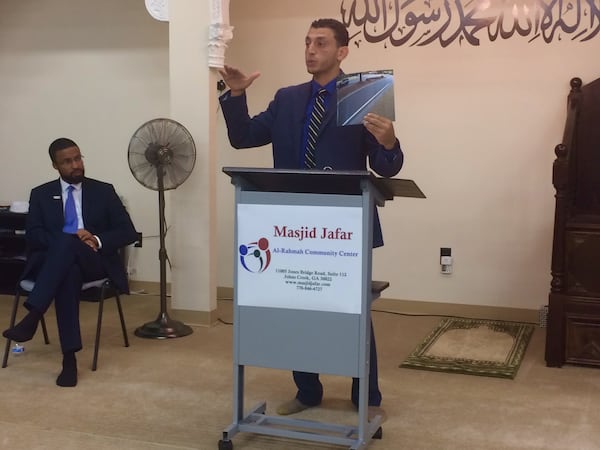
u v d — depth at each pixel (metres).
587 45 4.81
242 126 3.14
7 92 6.13
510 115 5.00
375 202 2.85
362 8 5.24
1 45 6.12
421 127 5.19
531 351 4.37
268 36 5.45
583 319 3.98
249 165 5.62
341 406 3.43
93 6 5.87
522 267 5.07
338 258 2.70
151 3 4.83
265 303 2.80
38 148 6.12
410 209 5.27
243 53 5.52
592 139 4.64
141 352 4.29
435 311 5.28
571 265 3.99
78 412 3.32
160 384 3.72
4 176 6.18
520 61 4.95
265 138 3.23
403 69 5.19
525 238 5.05
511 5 4.94
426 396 3.57
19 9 6.04
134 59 5.82
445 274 5.24
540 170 4.98
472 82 5.06
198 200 4.84
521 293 5.09
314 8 5.34
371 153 3.02
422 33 5.13
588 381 3.80
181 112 4.81
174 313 4.96
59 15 5.96
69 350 3.65
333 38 2.95
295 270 2.75
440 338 4.62
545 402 3.48
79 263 3.78
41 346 4.39
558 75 4.89
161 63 5.75
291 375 3.89
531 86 4.95
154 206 5.89
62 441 2.99
